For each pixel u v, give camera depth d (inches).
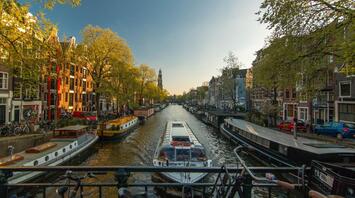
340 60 419.2
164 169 138.9
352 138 882.1
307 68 452.1
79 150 764.6
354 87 1059.9
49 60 457.4
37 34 372.5
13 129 833.5
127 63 1437.0
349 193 237.6
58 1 339.0
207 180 454.9
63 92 1541.6
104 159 811.4
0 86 1006.4
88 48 1299.2
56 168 138.3
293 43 438.6
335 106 1162.0
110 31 1334.9
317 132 990.4
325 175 266.1
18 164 517.3
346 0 368.2
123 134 1192.8
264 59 504.1
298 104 1489.9
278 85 505.0
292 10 410.6
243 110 2455.7
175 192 389.1
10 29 339.9
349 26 372.8
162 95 4872.0
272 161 659.4
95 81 1366.9
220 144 1096.8
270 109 1386.6
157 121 2124.8
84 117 1408.7
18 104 1111.0
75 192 142.9
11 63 378.0
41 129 924.6
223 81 1990.7
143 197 148.5
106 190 459.2
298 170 139.3
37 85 450.9
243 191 128.3
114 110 2138.3
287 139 700.7
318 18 406.9
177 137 676.1
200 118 2331.4
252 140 845.8
